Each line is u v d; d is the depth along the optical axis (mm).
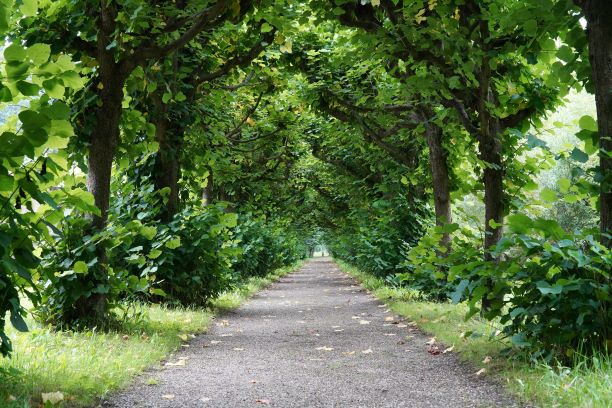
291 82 15336
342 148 18172
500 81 8602
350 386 5020
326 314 11414
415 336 7844
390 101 11391
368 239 17000
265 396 4676
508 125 8930
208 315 10148
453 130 9891
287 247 33594
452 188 11953
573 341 4840
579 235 4906
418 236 15016
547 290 4492
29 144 3639
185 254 10500
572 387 3984
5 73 3734
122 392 4660
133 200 9859
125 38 7285
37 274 5734
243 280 19344
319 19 8602
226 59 11500
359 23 8320
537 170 9359
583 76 5824
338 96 13461
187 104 10883
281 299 15570
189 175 12109
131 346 6227
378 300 13883
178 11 7371
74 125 7281
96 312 7141
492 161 8695
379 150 15633
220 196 20797
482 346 6184
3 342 3912
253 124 15219
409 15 7801
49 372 4578
